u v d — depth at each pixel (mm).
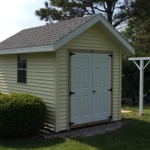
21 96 6613
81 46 7266
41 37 7594
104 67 7875
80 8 17375
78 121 7273
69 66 7000
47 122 7113
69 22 7887
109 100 8062
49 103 7031
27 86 8062
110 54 8023
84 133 6867
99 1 16766
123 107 11070
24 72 8242
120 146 5773
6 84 9445
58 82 6785
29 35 8883
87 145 5828
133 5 16469
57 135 6652
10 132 6180
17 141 6164
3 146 5805
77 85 7207
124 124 7859
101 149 5570
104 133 6867
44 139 6305
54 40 6547
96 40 7637
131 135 6648
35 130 6508
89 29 7445
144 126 7559
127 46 7973
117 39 7746
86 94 7441
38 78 7488
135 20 18234
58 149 5535
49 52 6977
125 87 12789
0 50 8883
